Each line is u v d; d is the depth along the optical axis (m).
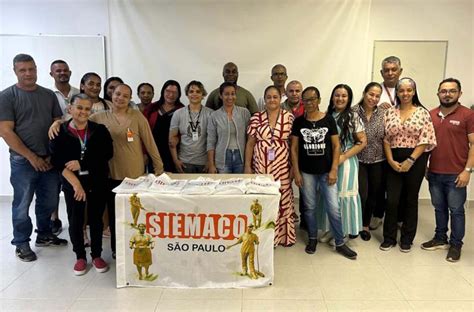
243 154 3.24
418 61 4.25
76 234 2.71
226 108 3.21
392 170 3.16
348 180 3.14
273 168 3.07
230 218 2.42
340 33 4.19
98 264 2.76
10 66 4.34
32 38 4.30
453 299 2.39
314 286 2.54
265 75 4.28
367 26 4.16
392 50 4.24
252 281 2.51
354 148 3.11
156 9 4.20
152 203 2.41
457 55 4.23
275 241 3.19
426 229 3.71
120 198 2.42
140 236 2.46
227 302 2.34
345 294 2.44
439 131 2.97
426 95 4.31
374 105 3.21
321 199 3.27
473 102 4.29
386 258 3.02
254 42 4.23
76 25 4.27
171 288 2.51
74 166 2.59
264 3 4.16
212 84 4.32
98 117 2.83
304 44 4.22
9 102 2.80
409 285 2.57
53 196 3.17
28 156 2.87
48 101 3.02
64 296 2.42
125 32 4.26
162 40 4.25
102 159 2.69
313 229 3.13
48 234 3.27
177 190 2.44
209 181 2.57
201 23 4.21
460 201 2.95
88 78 3.28
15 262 2.92
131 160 2.87
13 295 2.43
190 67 4.29
